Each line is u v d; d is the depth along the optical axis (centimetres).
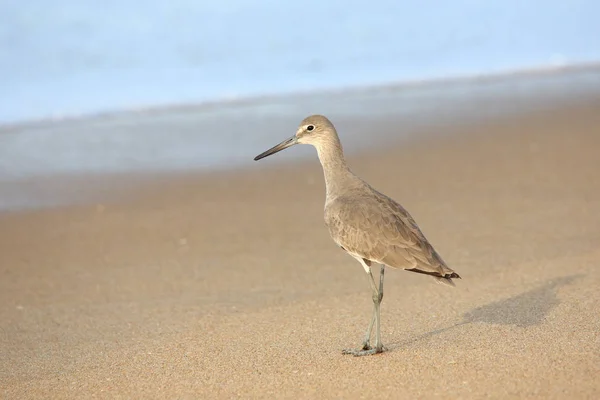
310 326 1069
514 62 2800
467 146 1938
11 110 2261
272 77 2612
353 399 834
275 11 3133
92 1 3005
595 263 1234
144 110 2300
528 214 1491
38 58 2606
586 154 1831
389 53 2853
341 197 1027
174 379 918
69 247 1441
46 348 1048
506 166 1783
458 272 1245
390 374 887
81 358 1005
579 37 3048
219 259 1366
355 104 2339
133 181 1778
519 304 1086
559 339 946
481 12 3275
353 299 1170
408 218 987
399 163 1830
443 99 2381
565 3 3391
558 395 802
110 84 2481
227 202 1648
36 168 1853
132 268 1343
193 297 1212
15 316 1164
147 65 2642
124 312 1167
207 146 2002
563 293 1113
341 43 2931
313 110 2284
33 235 1497
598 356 887
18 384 930
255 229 1499
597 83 2514
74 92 2411
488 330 995
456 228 1442
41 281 1299
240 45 2841
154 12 3003
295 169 1855
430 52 2889
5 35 2703
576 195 1578
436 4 3328
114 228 1524
